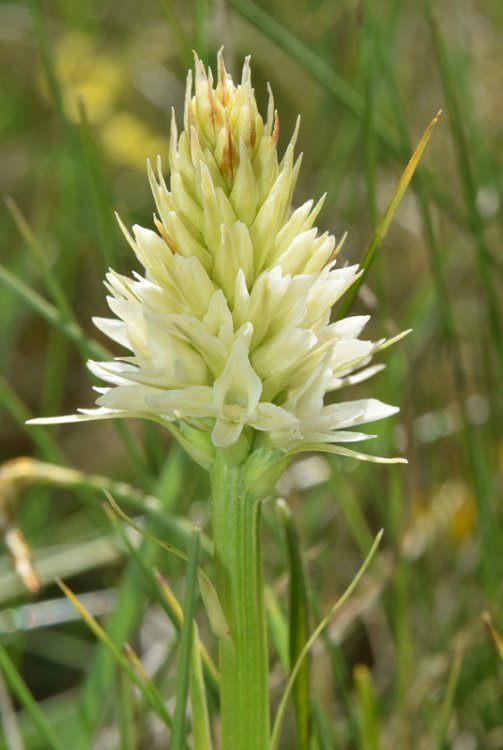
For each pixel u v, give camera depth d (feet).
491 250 0.83
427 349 0.86
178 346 0.49
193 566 0.49
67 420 0.50
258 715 0.52
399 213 0.98
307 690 0.55
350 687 0.74
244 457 0.50
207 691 0.58
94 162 0.70
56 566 0.75
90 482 0.66
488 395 0.75
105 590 0.82
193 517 0.73
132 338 0.50
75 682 0.84
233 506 0.51
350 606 0.70
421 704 0.70
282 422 0.48
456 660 0.62
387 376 0.74
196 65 0.49
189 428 0.51
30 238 0.66
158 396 0.48
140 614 0.74
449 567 0.80
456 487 0.81
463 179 0.71
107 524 0.73
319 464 0.82
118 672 0.61
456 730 0.69
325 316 0.50
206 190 0.48
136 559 0.56
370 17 0.67
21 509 0.90
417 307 0.83
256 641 0.51
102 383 0.91
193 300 0.49
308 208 0.50
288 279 0.48
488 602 0.70
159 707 0.56
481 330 0.75
